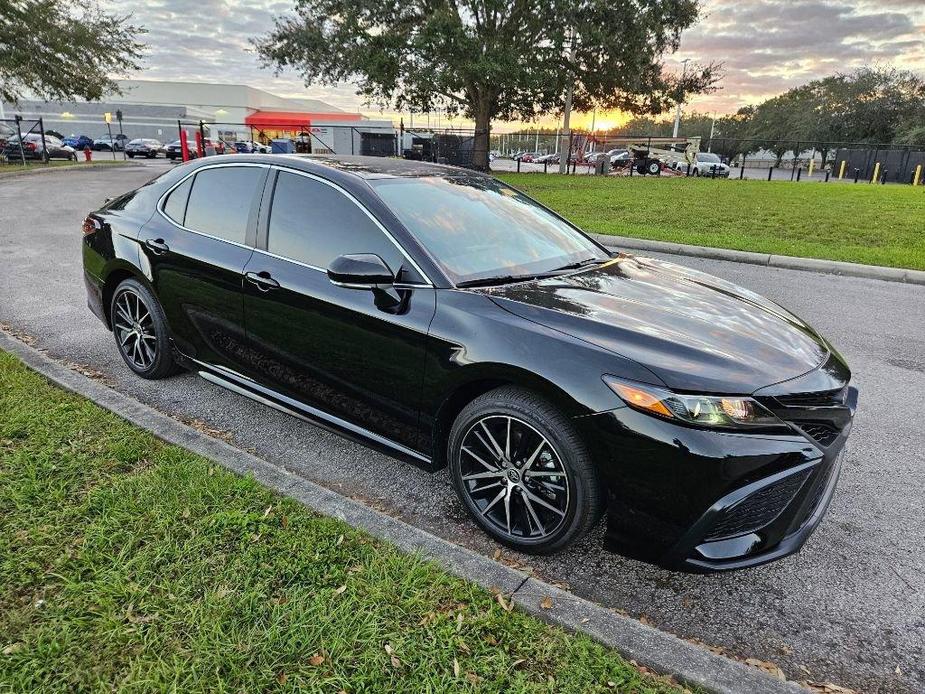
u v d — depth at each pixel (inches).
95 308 176.2
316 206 126.3
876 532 112.5
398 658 75.3
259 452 134.1
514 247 127.8
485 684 72.2
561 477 95.7
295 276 123.7
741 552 88.1
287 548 93.6
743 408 86.7
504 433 101.6
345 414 121.6
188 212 149.6
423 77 901.2
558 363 93.2
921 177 1230.3
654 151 1486.2
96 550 90.9
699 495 85.7
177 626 78.3
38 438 122.3
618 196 682.8
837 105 2741.1
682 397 86.4
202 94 3053.6
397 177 132.7
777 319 115.2
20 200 546.0
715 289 128.3
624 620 82.9
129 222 161.0
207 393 160.6
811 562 104.3
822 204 611.8
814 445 89.8
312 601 83.4
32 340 193.9
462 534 108.9
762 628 89.9
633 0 954.1
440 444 111.0
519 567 101.2
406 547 95.4
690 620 91.2
